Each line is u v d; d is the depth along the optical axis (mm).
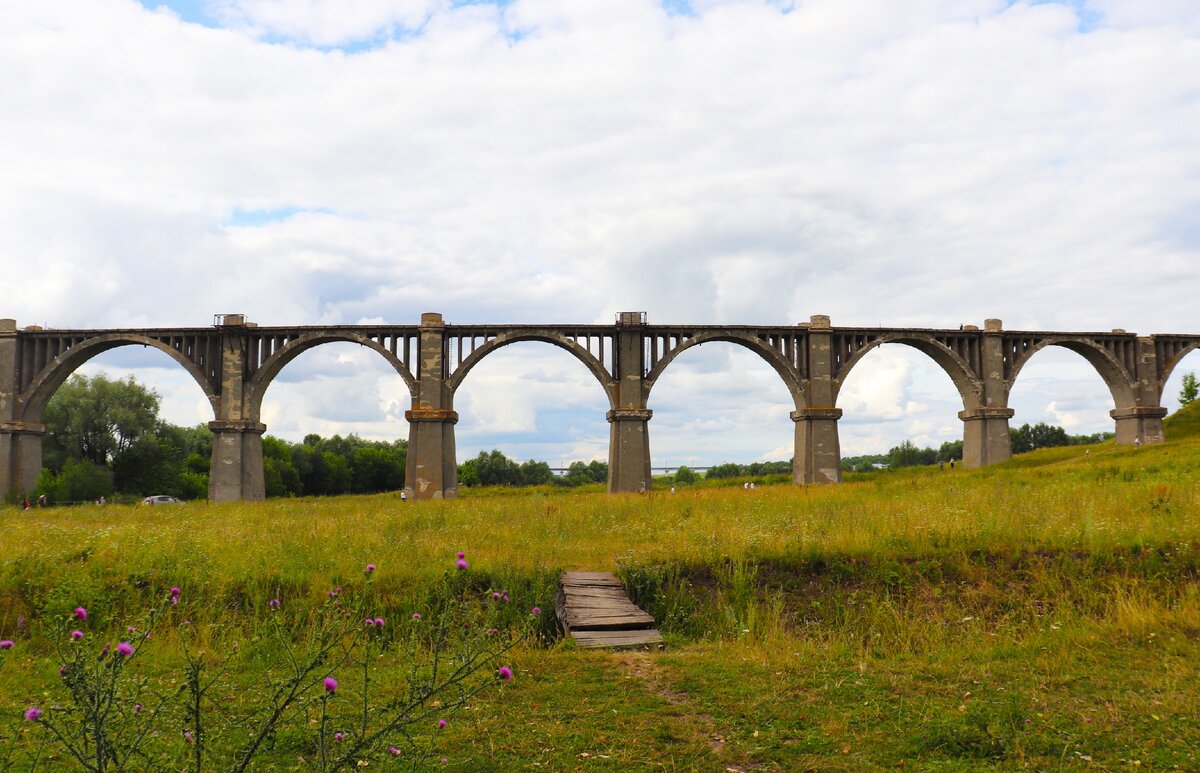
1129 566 12734
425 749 6074
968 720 6625
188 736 5688
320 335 46906
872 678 8148
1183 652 8766
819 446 48281
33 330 48500
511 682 8148
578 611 11547
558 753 6199
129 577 12734
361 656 9297
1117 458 41125
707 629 11695
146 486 64750
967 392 51281
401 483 99812
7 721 6895
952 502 20281
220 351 47719
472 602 12102
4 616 11477
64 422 63156
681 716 7129
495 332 47375
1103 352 52875
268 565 13445
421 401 46156
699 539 15938
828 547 14148
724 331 48469
